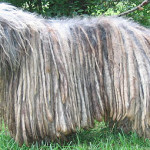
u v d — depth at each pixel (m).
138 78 1.82
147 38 1.89
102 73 1.84
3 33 1.70
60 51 1.79
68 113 1.78
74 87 1.80
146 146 1.84
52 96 1.77
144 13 2.95
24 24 1.76
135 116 1.84
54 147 1.81
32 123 1.77
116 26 1.88
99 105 1.84
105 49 1.85
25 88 1.76
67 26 1.89
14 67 1.76
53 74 1.77
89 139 1.97
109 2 3.06
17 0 3.33
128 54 1.83
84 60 1.82
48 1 3.15
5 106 1.80
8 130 1.87
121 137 1.87
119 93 1.82
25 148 1.83
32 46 1.76
